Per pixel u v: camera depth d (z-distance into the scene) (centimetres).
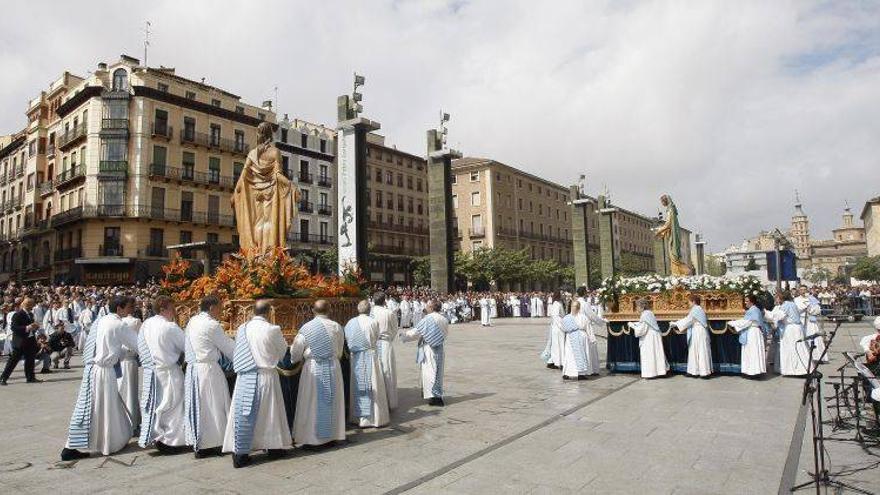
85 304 1806
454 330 2539
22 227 4684
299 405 595
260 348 555
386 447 601
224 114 4353
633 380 1029
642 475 488
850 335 1766
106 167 3788
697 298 1039
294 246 4869
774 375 1054
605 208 4050
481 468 517
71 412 810
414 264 5566
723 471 495
